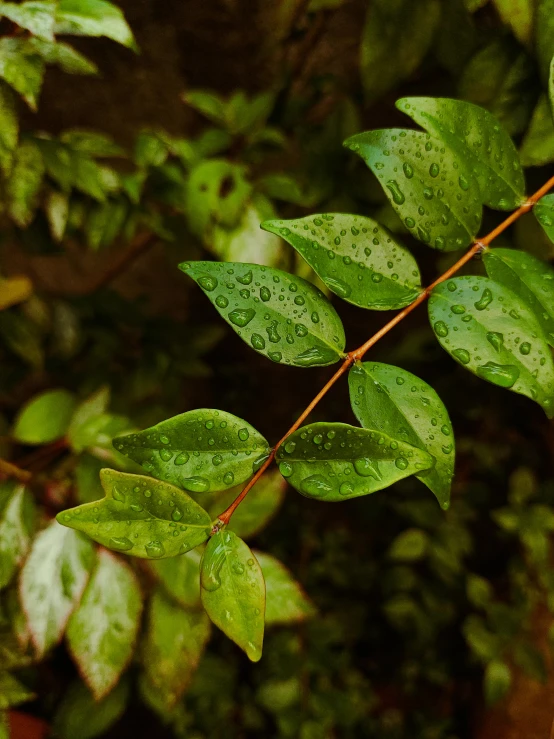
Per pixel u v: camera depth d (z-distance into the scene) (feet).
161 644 1.02
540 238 1.18
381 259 0.88
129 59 1.48
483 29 1.12
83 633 1.00
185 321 2.34
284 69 1.50
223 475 0.82
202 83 1.58
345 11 1.39
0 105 1.04
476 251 0.91
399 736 2.12
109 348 1.84
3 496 1.06
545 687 1.95
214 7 1.38
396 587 2.15
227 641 2.05
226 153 1.44
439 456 0.83
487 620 1.94
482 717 2.11
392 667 2.28
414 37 1.11
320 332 0.86
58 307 1.76
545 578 1.95
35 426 1.13
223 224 1.28
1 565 1.03
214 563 0.80
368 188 1.39
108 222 1.39
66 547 1.01
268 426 2.43
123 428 1.13
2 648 1.10
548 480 2.09
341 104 1.36
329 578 2.24
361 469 0.81
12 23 1.06
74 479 1.13
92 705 1.34
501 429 2.13
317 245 0.87
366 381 0.86
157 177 1.34
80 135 1.20
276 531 2.28
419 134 0.89
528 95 1.10
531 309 0.88
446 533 2.08
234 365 2.35
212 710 1.91
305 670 1.93
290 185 1.35
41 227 1.43
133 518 0.80
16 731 1.38
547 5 0.99
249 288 0.85
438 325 0.86
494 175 0.91
